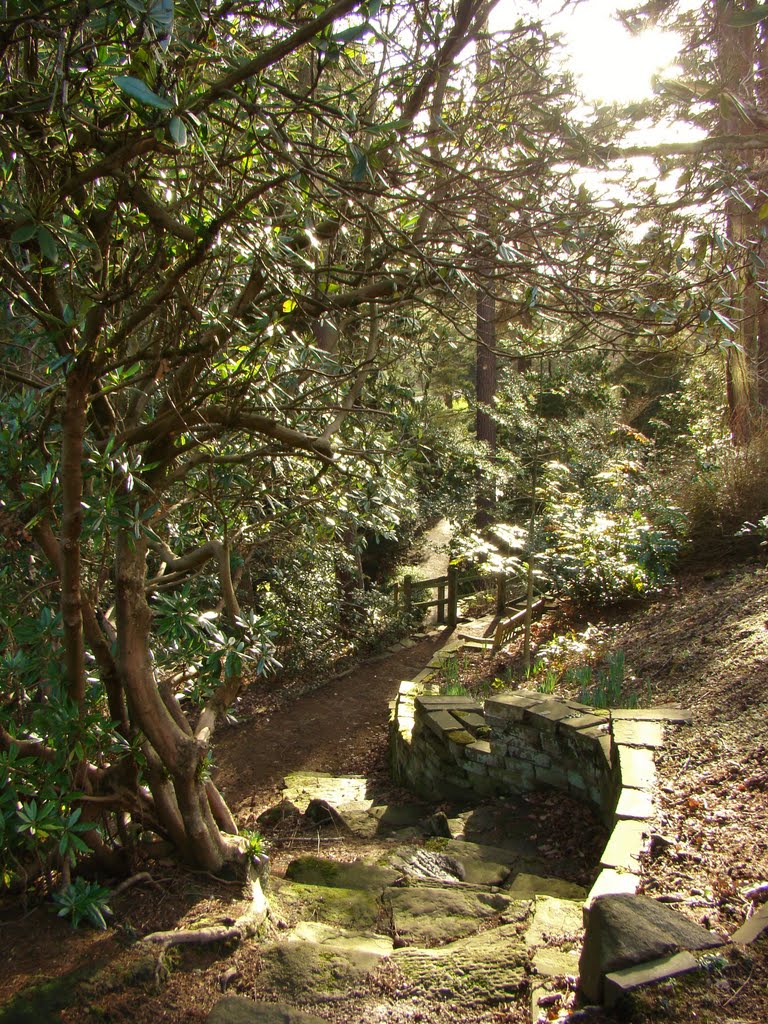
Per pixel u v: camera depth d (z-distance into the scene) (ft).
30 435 9.02
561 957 9.27
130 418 10.16
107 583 12.25
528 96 8.43
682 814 11.68
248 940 9.46
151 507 8.38
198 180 7.79
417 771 20.63
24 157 6.21
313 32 4.88
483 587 44.06
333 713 28.50
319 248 7.56
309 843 16.74
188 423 9.46
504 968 9.03
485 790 18.10
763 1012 6.80
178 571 11.18
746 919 8.49
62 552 8.61
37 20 5.09
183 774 10.14
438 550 39.60
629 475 34.40
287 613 30.71
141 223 8.32
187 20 5.75
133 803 10.40
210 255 7.66
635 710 15.94
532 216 7.65
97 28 5.15
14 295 7.61
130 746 10.16
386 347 12.17
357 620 35.81
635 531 26.55
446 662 27.99
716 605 21.85
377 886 12.25
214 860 10.66
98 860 10.36
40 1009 7.77
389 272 7.95
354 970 8.95
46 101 5.64
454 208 8.59
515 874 13.70
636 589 25.71
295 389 10.78
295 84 8.05
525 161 7.32
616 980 7.19
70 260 6.97
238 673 10.59
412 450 11.87
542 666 23.61
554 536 28.50
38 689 10.79
